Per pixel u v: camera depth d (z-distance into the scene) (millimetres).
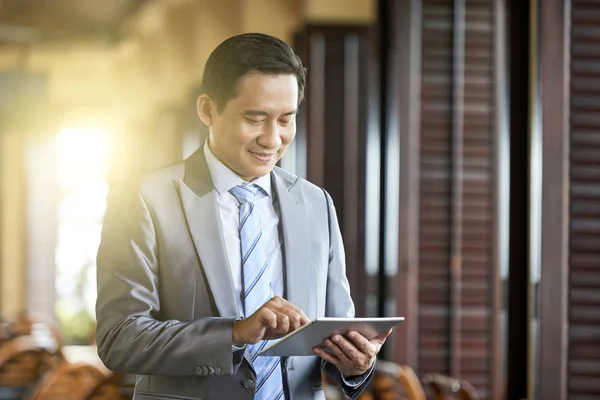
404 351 5504
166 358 2244
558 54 3533
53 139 13531
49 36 11039
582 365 3527
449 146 5473
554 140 3527
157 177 2402
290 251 2412
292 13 7316
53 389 4191
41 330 7113
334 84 6973
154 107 12328
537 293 3578
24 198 13500
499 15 5477
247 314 2348
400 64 5461
